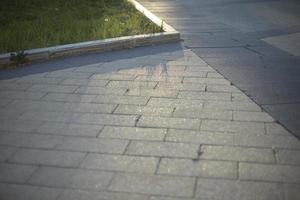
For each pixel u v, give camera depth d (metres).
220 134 4.96
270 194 3.83
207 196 3.81
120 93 6.32
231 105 5.79
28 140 4.95
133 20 10.47
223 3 14.01
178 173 4.18
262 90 6.32
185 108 5.73
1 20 10.67
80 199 3.83
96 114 5.61
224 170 4.21
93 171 4.27
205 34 9.86
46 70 7.48
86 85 6.70
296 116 5.42
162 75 7.07
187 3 14.29
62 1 13.25
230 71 7.21
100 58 8.09
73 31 9.47
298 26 10.54
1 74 7.35
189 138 4.88
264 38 9.45
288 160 4.38
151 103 5.92
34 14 11.42
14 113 5.71
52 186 4.04
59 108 5.84
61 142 4.88
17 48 8.31
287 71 7.18
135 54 8.31
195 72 7.19
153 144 4.77
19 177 4.19
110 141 4.87
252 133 4.98
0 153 4.66
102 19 10.72
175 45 8.91
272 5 13.41
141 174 4.18
